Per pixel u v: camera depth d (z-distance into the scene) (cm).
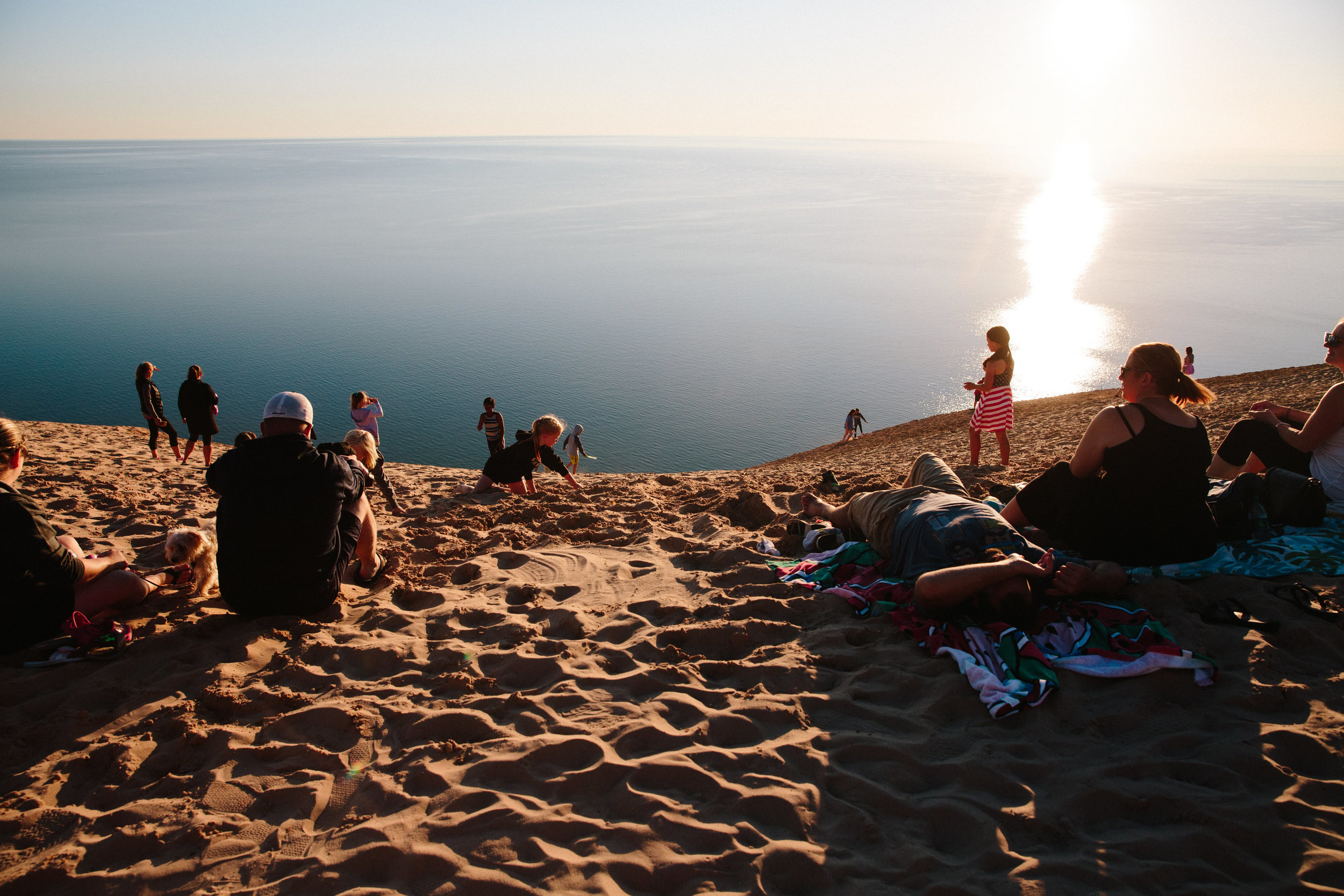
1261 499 419
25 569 341
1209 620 341
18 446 359
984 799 251
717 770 270
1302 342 10481
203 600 424
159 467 998
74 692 323
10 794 262
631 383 10056
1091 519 396
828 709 304
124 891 223
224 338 11588
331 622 400
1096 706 296
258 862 234
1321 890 209
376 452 659
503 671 345
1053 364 9100
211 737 294
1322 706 283
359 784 269
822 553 459
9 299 13712
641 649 359
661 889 221
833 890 218
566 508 650
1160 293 15050
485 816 248
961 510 385
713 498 683
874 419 8512
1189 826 235
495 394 9212
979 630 338
